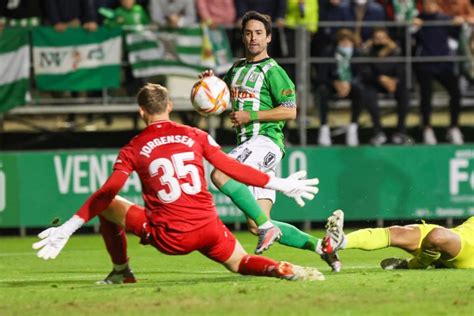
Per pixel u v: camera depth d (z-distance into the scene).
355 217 40.50
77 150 39.88
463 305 18.38
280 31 40.69
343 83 40.91
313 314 17.47
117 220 21.34
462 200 40.81
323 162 40.28
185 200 20.80
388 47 41.31
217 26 40.12
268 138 25.28
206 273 26.47
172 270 27.58
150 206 21.03
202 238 20.92
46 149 44.00
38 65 39.69
